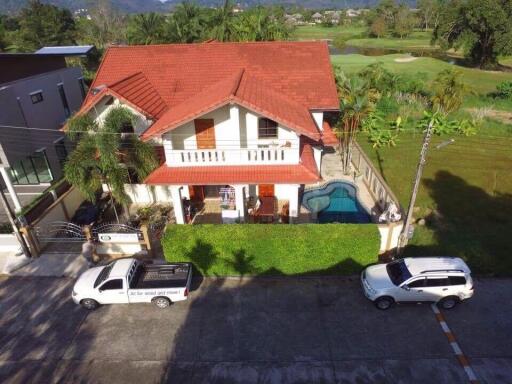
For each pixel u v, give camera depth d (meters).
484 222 20.78
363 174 25.92
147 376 12.87
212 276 17.34
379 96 35.22
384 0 129.12
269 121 18.92
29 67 25.61
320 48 23.19
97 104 20.41
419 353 13.34
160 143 21.00
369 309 15.26
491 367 12.80
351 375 12.66
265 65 22.48
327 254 16.42
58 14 79.25
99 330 14.66
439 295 14.69
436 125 33.97
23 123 24.02
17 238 18.34
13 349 13.94
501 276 16.64
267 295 16.12
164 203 23.00
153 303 15.83
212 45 23.66
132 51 23.98
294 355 13.41
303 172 18.33
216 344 13.94
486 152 30.25
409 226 16.86
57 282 17.16
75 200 22.12
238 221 20.08
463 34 62.53
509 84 42.97
